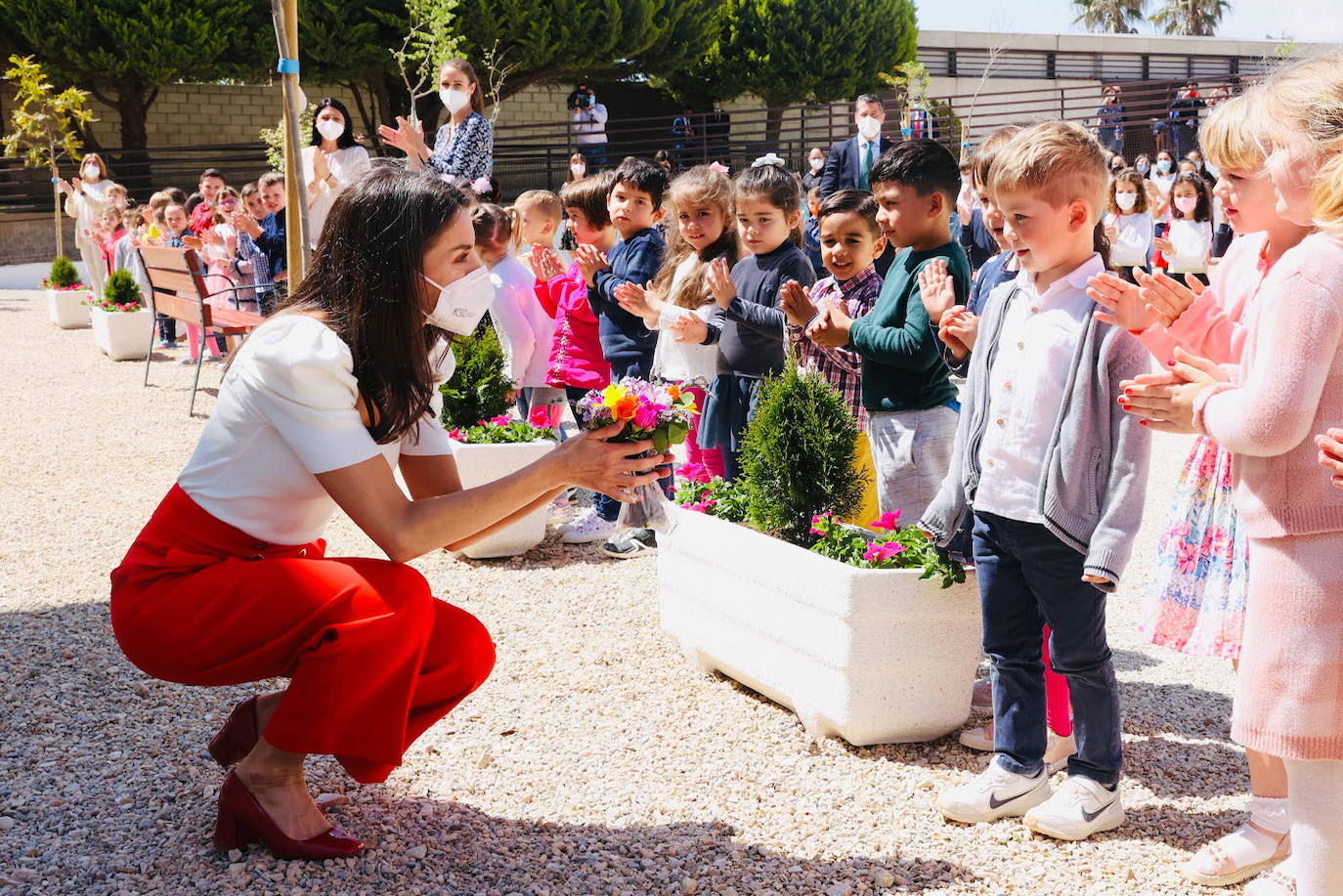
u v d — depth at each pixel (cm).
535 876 291
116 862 292
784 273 493
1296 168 243
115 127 2722
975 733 371
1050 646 322
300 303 289
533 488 285
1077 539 299
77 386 1079
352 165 909
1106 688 315
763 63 3009
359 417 279
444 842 307
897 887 291
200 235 1202
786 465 387
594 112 2447
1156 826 323
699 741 375
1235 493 255
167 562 282
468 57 2544
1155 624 316
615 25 2623
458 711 395
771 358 489
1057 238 305
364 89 2883
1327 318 231
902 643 359
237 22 2459
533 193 672
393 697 278
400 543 277
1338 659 238
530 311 622
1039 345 311
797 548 374
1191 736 380
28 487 719
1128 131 2486
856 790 343
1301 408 233
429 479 321
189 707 393
